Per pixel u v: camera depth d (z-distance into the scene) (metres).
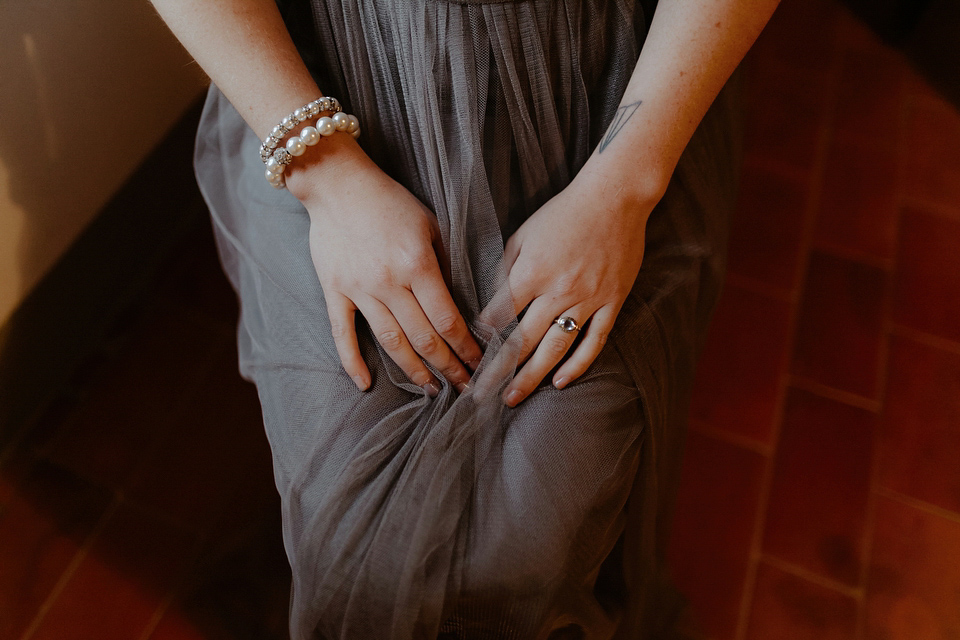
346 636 0.68
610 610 0.87
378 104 0.73
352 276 0.67
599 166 0.70
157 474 1.20
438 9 0.62
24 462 1.19
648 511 0.82
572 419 0.68
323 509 0.65
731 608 1.17
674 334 0.79
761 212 1.58
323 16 0.69
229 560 1.12
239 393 1.28
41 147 1.00
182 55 1.19
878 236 1.57
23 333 1.12
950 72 1.79
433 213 0.73
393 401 0.70
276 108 0.67
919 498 1.28
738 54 0.70
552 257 0.68
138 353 1.30
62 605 1.08
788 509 1.26
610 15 0.70
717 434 1.32
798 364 1.41
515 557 0.65
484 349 0.69
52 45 0.96
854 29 1.89
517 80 0.66
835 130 1.72
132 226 1.28
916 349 1.44
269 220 0.81
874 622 1.17
